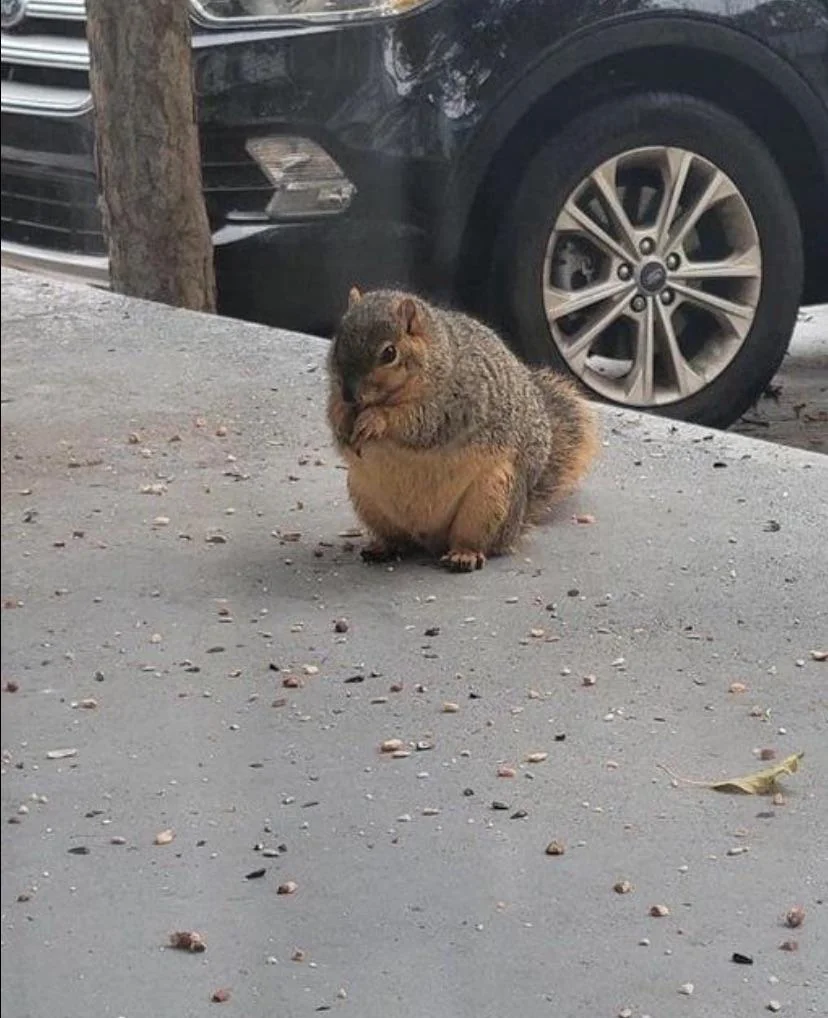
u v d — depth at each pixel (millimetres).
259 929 4691
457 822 4949
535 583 5754
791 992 4594
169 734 5055
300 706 5254
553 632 5523
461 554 5910
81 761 4969
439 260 5875
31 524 5285
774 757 5070
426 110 5742
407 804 4984
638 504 5902
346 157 5684
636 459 6035
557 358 6102
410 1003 4551
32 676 5117
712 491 5836
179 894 4734
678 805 4969
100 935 4656
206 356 5652
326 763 5090
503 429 5945
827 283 6094
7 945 4605
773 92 6035
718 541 5645
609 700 5258
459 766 5094
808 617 5422
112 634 5250
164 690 5164
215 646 5336
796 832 4895
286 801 4988
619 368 6145
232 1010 4535
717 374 6027
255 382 5781
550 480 6090
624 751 5113
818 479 5805
